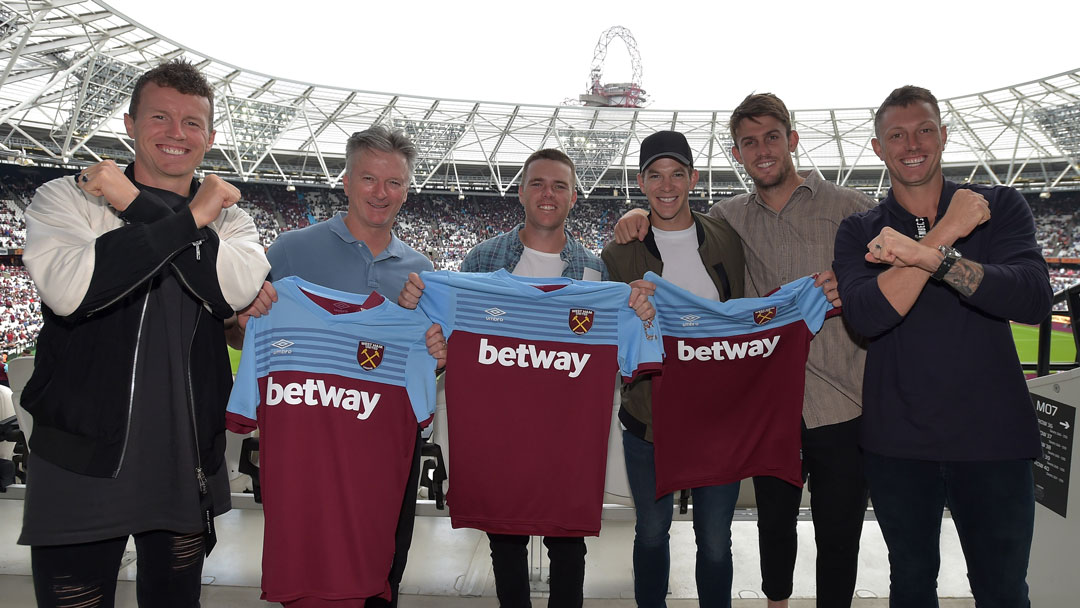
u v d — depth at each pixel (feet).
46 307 6.26
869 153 96.43
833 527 8.47
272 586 7.06
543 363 7.82
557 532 7.77
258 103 77.36
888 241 6.42
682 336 8.35
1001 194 7.19
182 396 6.56
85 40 56.49
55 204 6.11
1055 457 8.87
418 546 12.69
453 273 8.00
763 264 9.15
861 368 8.53
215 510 7.04
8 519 13.64
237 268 6.50
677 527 13.67
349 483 7.26
